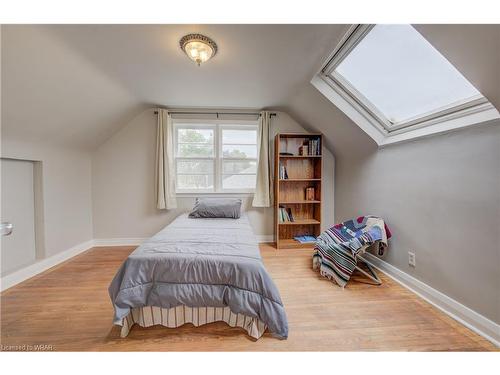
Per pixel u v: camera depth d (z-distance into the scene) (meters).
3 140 1.94
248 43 1.73
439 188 1.72
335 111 2.49
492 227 1.36
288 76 2.27
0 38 1.40
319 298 1.86
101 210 3.22
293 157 3.20
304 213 3.45
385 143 2.31
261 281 1.43
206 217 2.87
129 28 1.54
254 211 3.44
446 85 1.62
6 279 2.02
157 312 1.46
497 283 1.34
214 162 3.39
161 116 3.12
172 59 1.95
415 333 1.45
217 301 1.41
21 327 1.49
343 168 3.23
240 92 2.67
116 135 3.20
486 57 1.14
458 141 1.56
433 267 1.77
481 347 1.33
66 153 2.71
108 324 1.53
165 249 1.59
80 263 2.59
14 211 2.16
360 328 1.50
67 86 1.98
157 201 3.20
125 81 2.32
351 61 1.97
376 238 2.08
